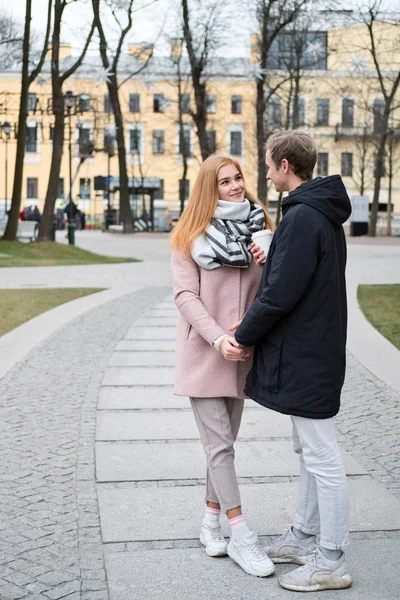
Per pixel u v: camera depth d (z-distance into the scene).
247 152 63.31
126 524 4.20
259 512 4.38
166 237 40.69
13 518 4.29
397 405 6.93
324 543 3.48
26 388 7.55
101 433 6.00
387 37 49.31
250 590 3.47
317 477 3.47
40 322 12.01
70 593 3.42
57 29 28.08
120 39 38.91
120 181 42.66
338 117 60.84
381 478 4.96
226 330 3.78
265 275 3.46
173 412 6.63
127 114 63.81
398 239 38.94
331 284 3.38
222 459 3.76
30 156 63.72
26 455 5.46
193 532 4.10
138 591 3.45
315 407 3.38
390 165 50.94
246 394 3.61
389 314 12.52
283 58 41.88
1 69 30.72
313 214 3.37
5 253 25.67
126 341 10.27
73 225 30.39
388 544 3.92
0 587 3.46
